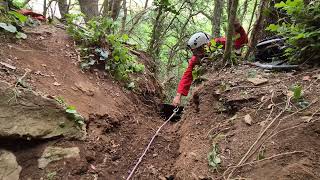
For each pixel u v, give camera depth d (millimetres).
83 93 3562
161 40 7688
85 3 8305
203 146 2914
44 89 3123
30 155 2592
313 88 2992
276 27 3654
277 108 2879
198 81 4070
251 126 2830
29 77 3146
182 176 2738
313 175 2266
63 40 4242
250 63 3844
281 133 2611
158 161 3131
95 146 2982
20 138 2570
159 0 6789
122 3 8570
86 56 4168
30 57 3516
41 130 2676
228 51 3814
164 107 4840
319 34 3340
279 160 2414
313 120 2619
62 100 3049
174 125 4031
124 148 3215
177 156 3182
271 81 3301
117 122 3482
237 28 4328
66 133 2822
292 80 3229
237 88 3291
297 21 3656
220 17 7641
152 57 6613
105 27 4473
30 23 4316
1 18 3730
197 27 10648
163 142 3488
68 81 3568
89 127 3152
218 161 2635
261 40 4352
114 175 2834
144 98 4730
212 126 3133
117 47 4562
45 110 2766
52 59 3746
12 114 2590
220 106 3260
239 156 2615
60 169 2623
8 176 2434
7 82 2793
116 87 4254
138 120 3902
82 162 2730
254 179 2363
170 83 7715
